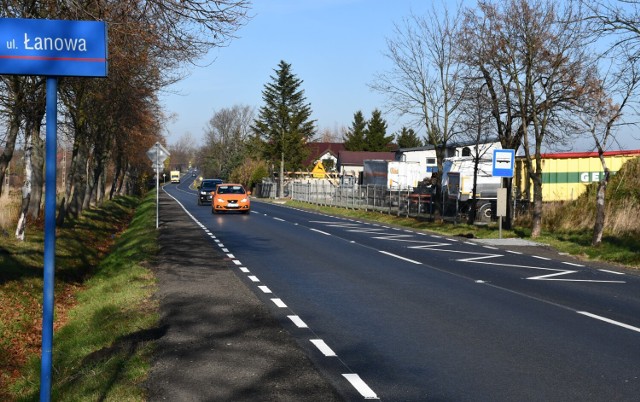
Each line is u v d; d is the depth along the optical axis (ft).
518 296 40.09
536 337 28.78
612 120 66.49
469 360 24.77
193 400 19.34
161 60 57.98
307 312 34.01
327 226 100.78
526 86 77.97
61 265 53.52
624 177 90.84
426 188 126.41
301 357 24.63
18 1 43.52
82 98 80.43
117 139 133.18
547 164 114.83
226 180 370.32
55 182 15.02
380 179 168.76
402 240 78.69
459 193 115.03
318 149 404.16
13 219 73.77
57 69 15.70
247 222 107.14
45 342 14.87
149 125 135.74
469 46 83.30
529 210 97.04
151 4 36.70
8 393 26.35
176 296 37.47
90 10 37.76
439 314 33.99
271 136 288.71
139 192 298.56
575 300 38.86
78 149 94.63
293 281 44.78
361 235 85.05
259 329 29.40
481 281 46.21
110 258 63.82
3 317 35.65
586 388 21.26
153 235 78.07
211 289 40.11
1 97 52.80
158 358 24.00
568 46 74.90
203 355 24.53
